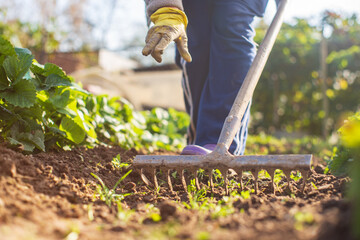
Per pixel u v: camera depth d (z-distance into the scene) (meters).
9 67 1.80
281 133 10.24
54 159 1.87
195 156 1.76
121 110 3.63
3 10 8.59
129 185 1.86
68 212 1.30
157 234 1.10
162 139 4.08
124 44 17.89
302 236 0.98
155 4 1.94
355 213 0.87
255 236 1.02
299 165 1.58
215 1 2.28
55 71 2.04
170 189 1.84
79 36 11.63
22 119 1.85
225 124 1.81
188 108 2.68
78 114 2.11
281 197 1.60
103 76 8.28
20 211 1.19
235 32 2.23
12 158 1.51
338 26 9.26
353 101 10.01
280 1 2.28
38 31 8.45
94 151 2.43
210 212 1.36
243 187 1.80
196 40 2.41
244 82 1.95
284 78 10.31
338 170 1.69
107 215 1.37
